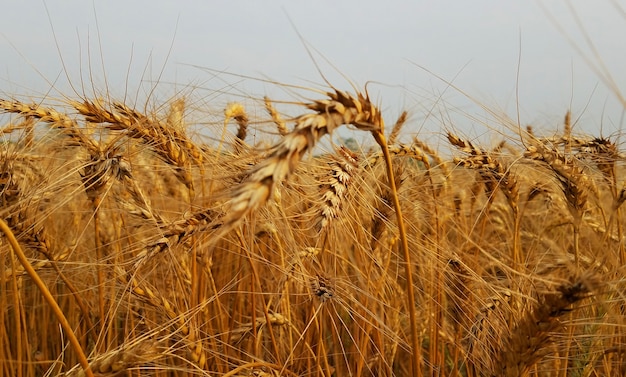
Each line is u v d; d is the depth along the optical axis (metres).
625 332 0.56
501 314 0.57
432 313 0.69
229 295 0.75
